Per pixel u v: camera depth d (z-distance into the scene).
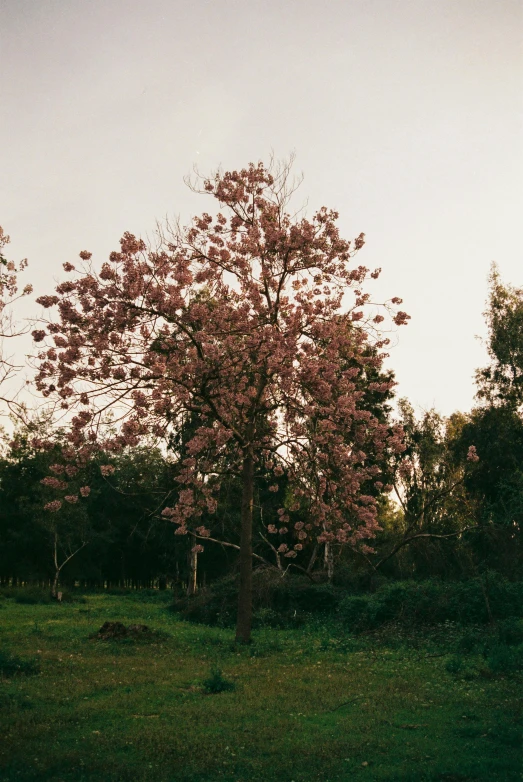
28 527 53.22
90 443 17.95
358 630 23.02
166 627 25.44
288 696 11.85
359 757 8.24
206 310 18.77
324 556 35.16
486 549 34.34
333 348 19.34
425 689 12.49
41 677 13.33
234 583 30.61
